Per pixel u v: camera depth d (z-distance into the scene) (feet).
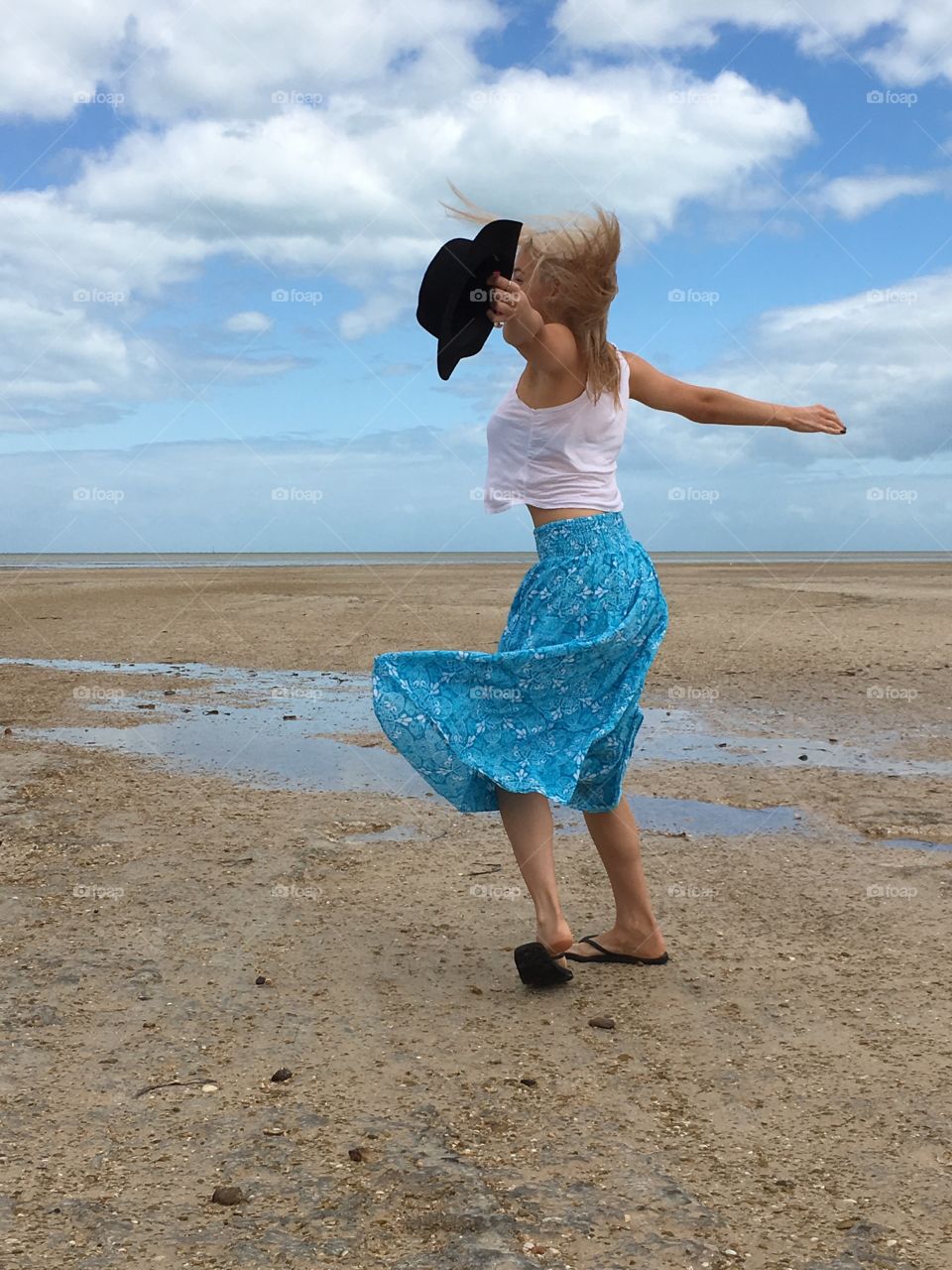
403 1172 8.66
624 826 12.77
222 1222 7.99
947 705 30.45
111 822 18.88
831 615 55.67
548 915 12.05
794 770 23.24
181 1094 9.98
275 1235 7.83
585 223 11.45
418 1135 9.24
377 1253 7.64
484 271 11.04
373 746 25.77
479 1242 7.74
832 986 12.46
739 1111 9.74
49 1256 7.58
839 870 16.71
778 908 15.05
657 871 16.69
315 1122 9.46
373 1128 9.36
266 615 58.75
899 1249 7.77
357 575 109.81
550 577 11.78
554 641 11.73
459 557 281.54
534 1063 10.64
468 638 46.21
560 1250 7.70
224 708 30.96
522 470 11.85
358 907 14.98
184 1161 8.85
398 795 21.13
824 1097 9.99
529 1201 8.28
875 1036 11.22
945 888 15.85
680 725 28.22
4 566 172.76
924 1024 11.48
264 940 13.78
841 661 38.81
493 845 17.94
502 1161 8.86
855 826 19.16
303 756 24.62
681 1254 7.67
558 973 12.18
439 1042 11.07
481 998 12.14
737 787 21.84
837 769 23.32
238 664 40.19
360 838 18.30
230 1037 11.16
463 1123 9.47
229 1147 9.06
